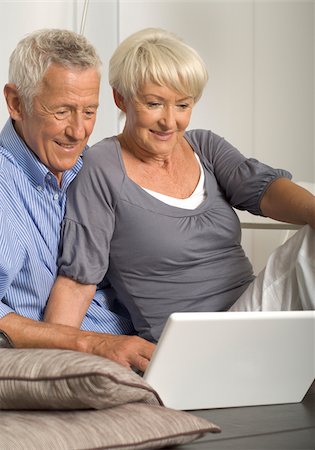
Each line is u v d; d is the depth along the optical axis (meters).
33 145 2.38
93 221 2.48
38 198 2.42
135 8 4.45
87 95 2.34
